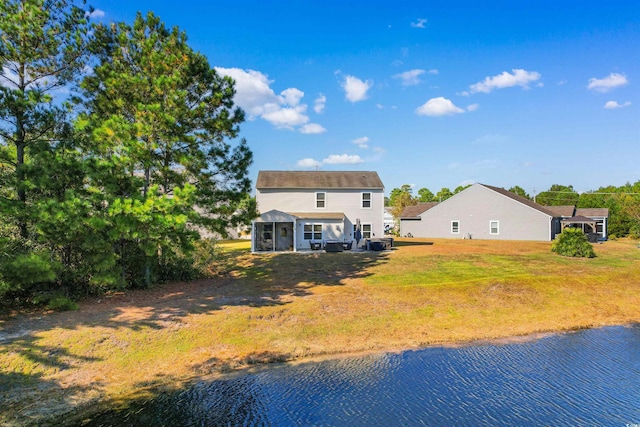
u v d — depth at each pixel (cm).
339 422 752
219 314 1277
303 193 3039
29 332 1044
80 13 1380
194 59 1541
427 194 9188
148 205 1253
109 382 907
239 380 950
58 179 1274
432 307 1476
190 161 1505
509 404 827
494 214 4081
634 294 1731
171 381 936
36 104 1248
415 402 834
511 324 1391
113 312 1244
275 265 2177
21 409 779
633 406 818
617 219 4462
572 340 1259
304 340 1185
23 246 1221
